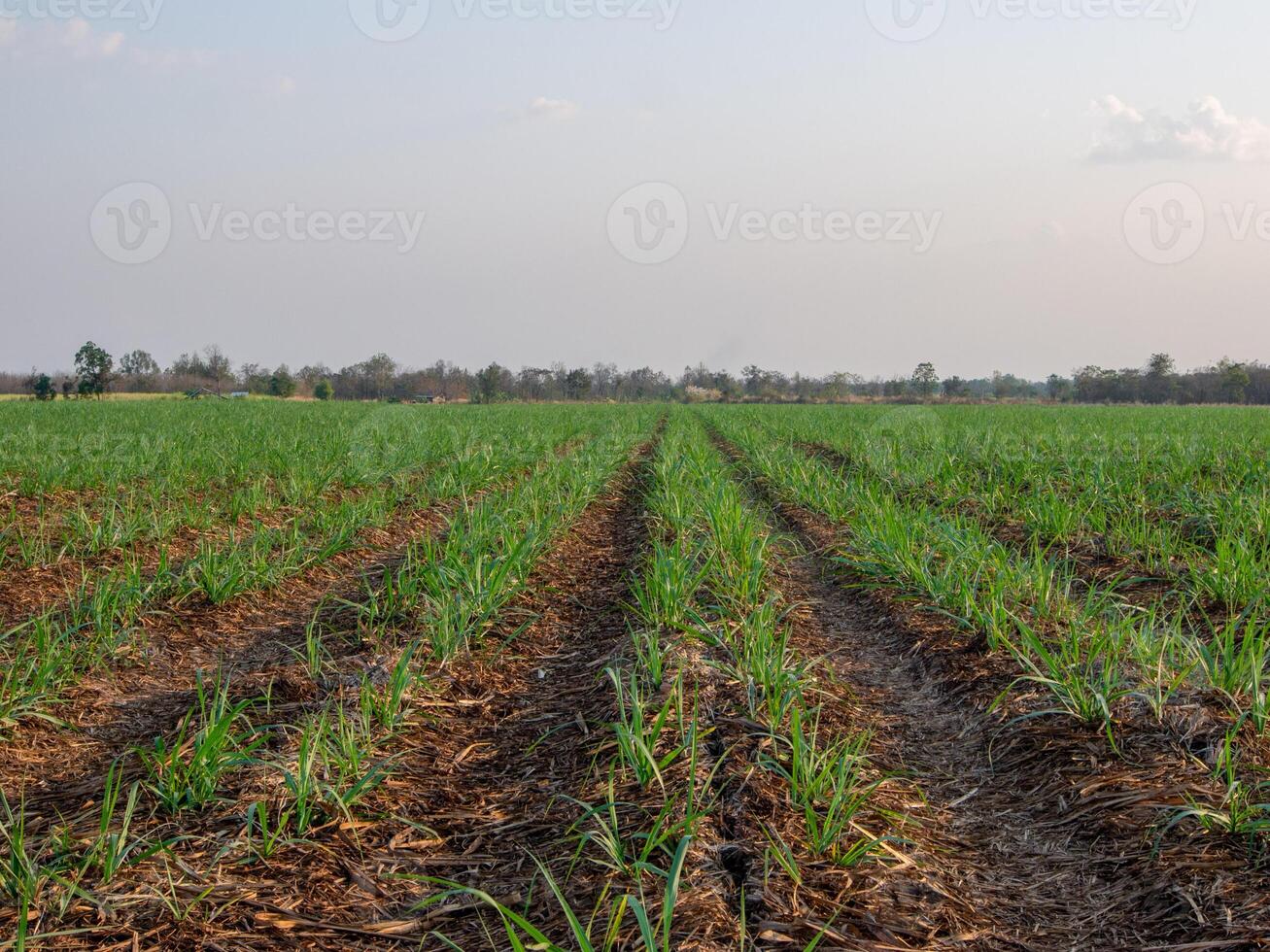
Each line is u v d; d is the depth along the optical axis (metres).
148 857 3.93
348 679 6.12
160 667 6.85
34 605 7.82
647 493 15.46
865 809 4.55
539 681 6.79
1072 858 4.31
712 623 7.25
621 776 4.84
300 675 6.33
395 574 9.54
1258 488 11.94
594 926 3.56
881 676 7.02
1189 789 4.52
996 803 4.94
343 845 4.23
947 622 7.55
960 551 8.29
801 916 3.60
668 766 4.84
